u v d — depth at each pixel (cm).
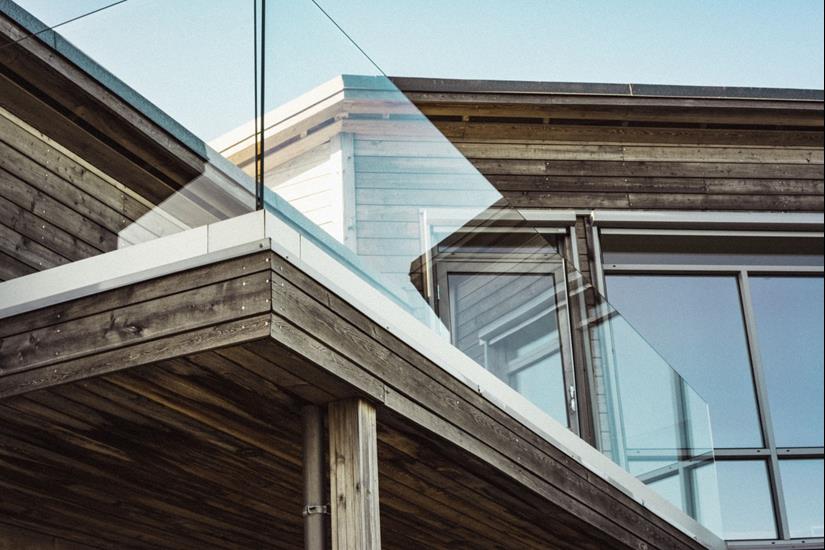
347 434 360
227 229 333
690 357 916
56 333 349
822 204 916
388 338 383
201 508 477
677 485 651
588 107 877
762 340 942
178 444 402
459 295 452
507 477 448
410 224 427
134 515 483
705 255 934
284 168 354
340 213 382
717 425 904
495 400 456
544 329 532
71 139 373
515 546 555
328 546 370
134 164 363
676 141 907
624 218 876
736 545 856
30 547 492
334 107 392
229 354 326
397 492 462
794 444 916
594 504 527
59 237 363
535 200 868
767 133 924
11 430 381
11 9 387
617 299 916
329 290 352
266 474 437
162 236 351
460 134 874
